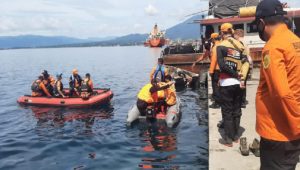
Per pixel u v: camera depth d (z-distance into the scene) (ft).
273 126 9.13
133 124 38.27
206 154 27.58
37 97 52.24
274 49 8.55
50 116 44.83
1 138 35.53
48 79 53.62
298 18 57.88
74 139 34.04
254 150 18.63
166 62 62.59
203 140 31.35
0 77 107.55
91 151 30.22
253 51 55.98
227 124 20.03
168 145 30.53
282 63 8.46
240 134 21.93
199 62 61.00
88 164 27.04
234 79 19.76
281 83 8.35
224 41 20.35
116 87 73.51
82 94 49.70
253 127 23.31
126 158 27.84
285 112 8.55
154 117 38.96
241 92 20.26
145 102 38.88
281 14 9.00
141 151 29.32
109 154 29.12
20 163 27.89
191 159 26.63
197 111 43.52
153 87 39.22
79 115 44.70
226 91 19.76
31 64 178.29
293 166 9.28
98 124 39.75
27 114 46.62
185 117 40.52
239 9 56.80
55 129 38.40
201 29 62.95
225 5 63.52
